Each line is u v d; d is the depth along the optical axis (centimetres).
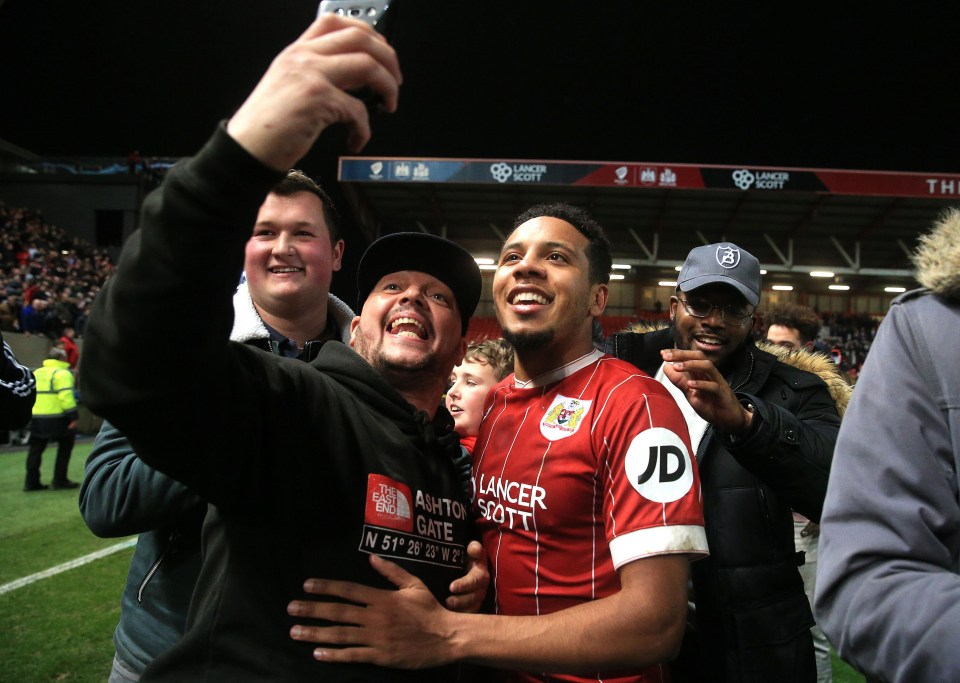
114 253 2094
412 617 94
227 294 72
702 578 151
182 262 67
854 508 76
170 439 76
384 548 99
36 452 628
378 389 113
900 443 75
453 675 112
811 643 150
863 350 1777
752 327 179
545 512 114
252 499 91
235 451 86
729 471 154
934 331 77
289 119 65
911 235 1652
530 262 128
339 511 98
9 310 1131
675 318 189
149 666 94
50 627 321
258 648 89
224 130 67
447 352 130
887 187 1390
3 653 291
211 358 75
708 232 1723
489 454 130
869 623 71
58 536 482
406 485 106
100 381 71
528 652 96
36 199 2114
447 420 132
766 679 141
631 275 2011
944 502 73
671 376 131
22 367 226
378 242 128
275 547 93
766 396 165
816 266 1708
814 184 1399
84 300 1533
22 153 2194
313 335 161
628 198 1532
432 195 1570
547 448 119
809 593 242
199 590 97
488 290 1994
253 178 67
